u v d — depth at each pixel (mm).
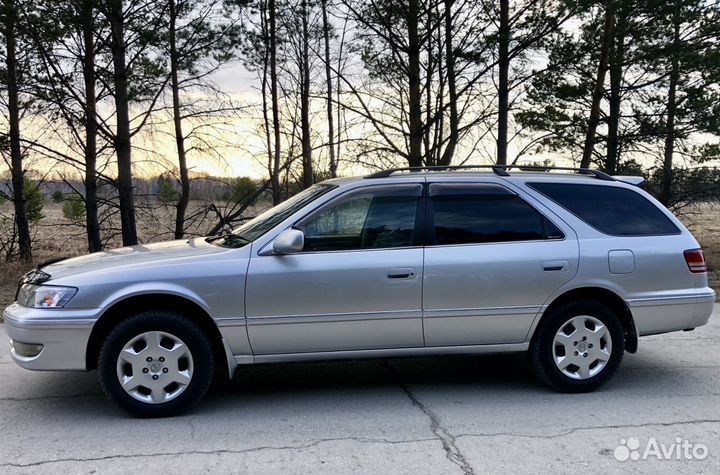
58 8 11602
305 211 4777
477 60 11953
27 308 4430
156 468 3648
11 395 5051
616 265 4957
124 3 12445
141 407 4422
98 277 4410
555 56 14742
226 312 4504
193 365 4480
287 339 4621
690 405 4758
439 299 4734
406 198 4914
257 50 15531
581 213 5090
